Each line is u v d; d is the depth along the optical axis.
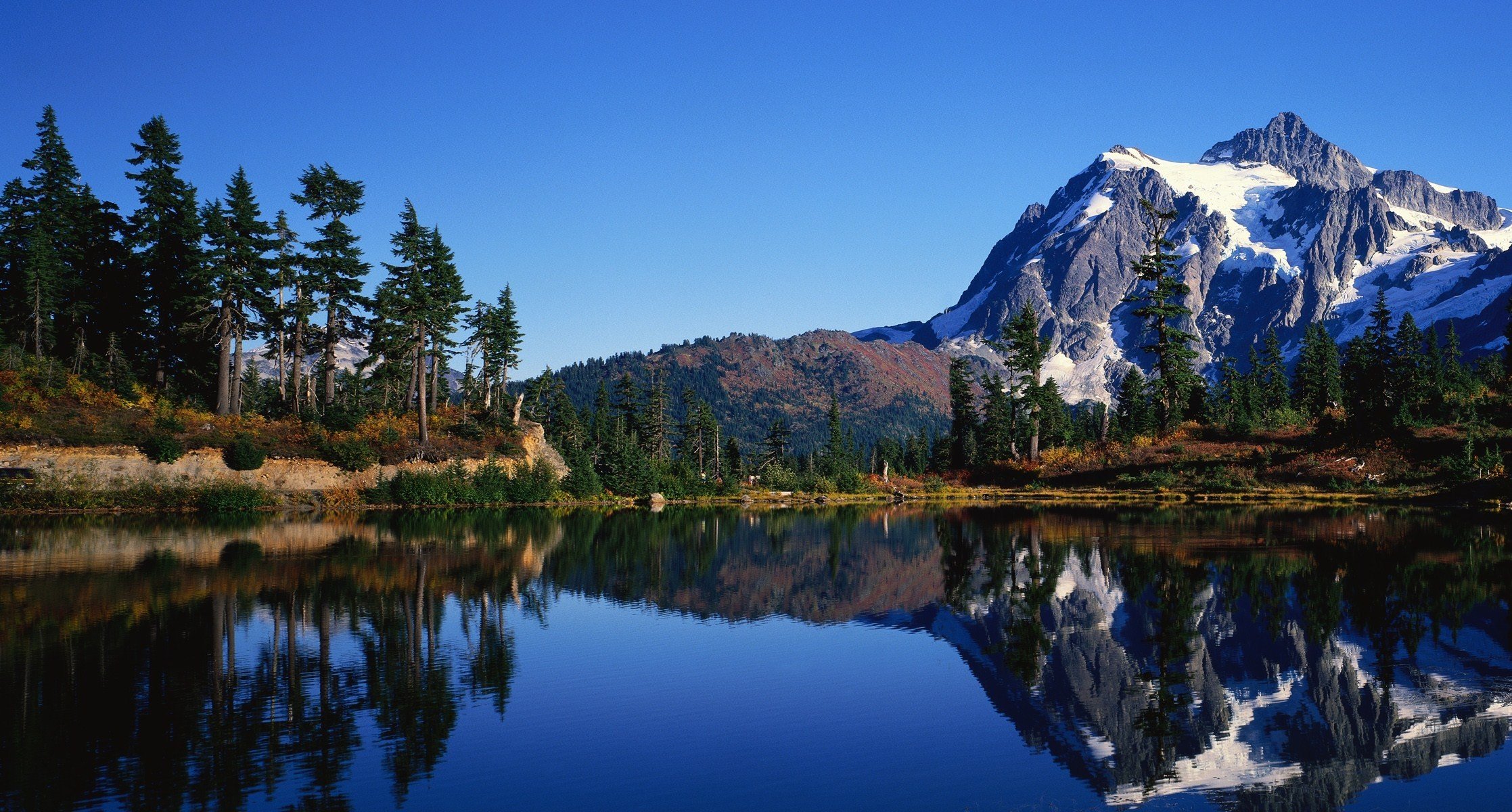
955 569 35.88
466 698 18.19
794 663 21.30
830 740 16.08
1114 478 79.88
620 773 14.38
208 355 69.81
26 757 14.52
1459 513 55.12
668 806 13.12
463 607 27.25
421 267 72.94
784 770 14.61
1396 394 79.38
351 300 70.69
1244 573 32.97
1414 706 18.02
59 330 64.94
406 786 13.68
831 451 124.00
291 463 62.09
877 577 34.50
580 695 18.52
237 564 34.66
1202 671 20.67
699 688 19.14
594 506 79.19
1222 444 81.31
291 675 19.52
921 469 155.88
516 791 13.59
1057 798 13.66
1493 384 88.06
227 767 14.27
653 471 93.25
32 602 26.84
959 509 71.19
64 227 65.62
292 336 69.44
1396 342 112.38
